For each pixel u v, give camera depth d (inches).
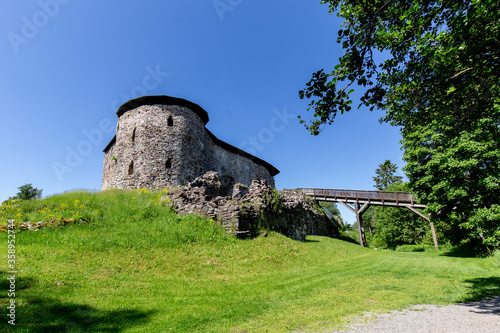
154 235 371.2
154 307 195.9
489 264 387.2
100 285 232.4
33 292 195.6
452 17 167.9
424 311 171.3
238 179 1091.9
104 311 181.6
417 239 1037.8
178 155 797.9
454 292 223.0
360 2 151.3
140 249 329.7
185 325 162.6
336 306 191.2
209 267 317.1
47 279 222.5
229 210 443.2
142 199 539.8
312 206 879.7
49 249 300.0
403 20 173.9
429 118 238.7
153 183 743.7
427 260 452.1
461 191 466.0
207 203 462.6
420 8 162.1
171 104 848.3
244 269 328.5
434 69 196.4
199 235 391.9
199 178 551.2
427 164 524.7
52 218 392.2
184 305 203.3
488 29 161.9
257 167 1257.4
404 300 201.8
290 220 579.5
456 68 190.7
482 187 456.4
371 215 1918.1
